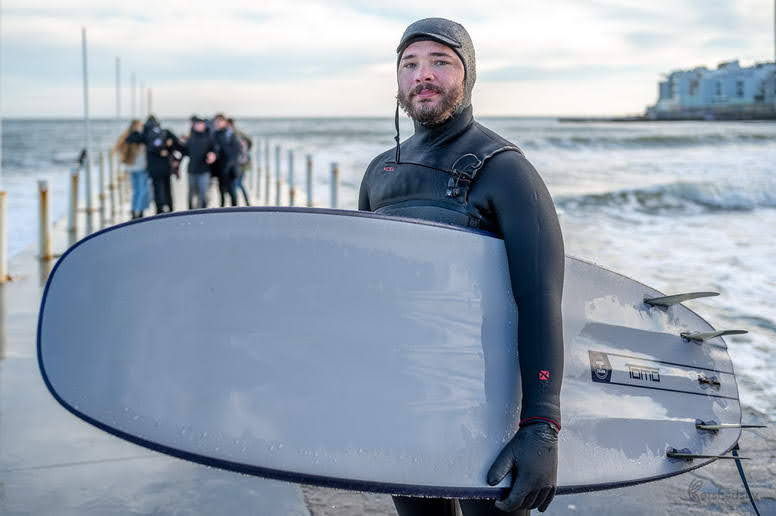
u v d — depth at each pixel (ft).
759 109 396.37
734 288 22.50
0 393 12.88
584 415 5.53
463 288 4.89
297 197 52.70
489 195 4.94
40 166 124.36
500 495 4.55
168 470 10.13
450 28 5.15
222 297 4.76
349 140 194.80
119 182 49.67
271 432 4.55
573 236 33.88
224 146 40.27
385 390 4.66
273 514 8.96
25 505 9.05
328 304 4.75
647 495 9.50
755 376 14.56
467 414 4.71
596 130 243.40
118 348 4.75
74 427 11.55
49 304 4.95
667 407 6.01
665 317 6.61
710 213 44.42
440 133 5.28
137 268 4.87
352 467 4.51
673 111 480.64
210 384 4.63
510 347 4.89
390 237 4.90
